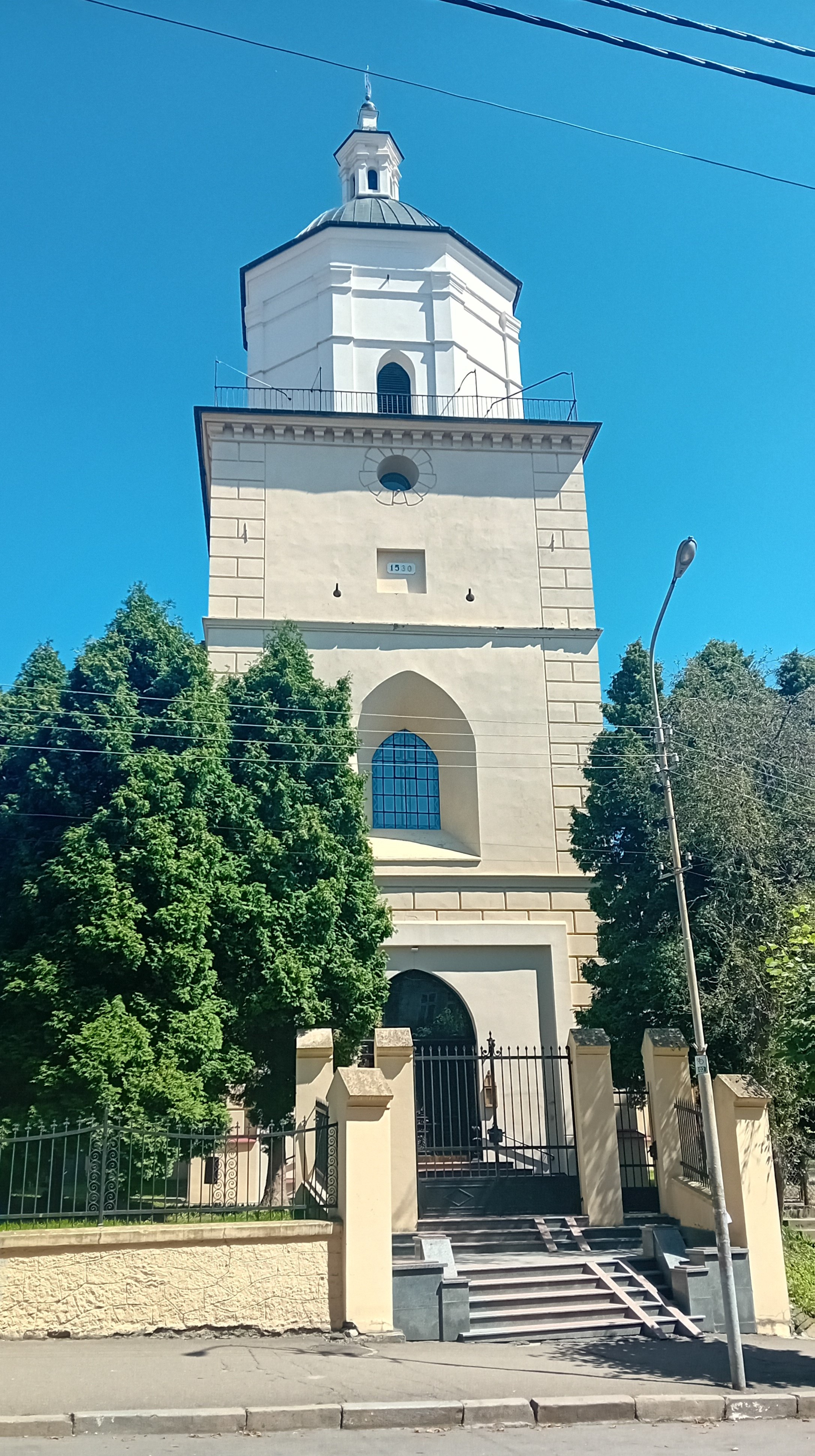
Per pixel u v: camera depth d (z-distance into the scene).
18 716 20.09
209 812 20.73
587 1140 19.31
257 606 29.09
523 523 31.05
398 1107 18.59
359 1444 10.19
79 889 18.06
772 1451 10.40
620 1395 12.14
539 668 29.80
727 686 25.27
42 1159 16.14
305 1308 14.35
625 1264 17.34
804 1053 16.05
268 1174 18.69
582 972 25.44
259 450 30.55
